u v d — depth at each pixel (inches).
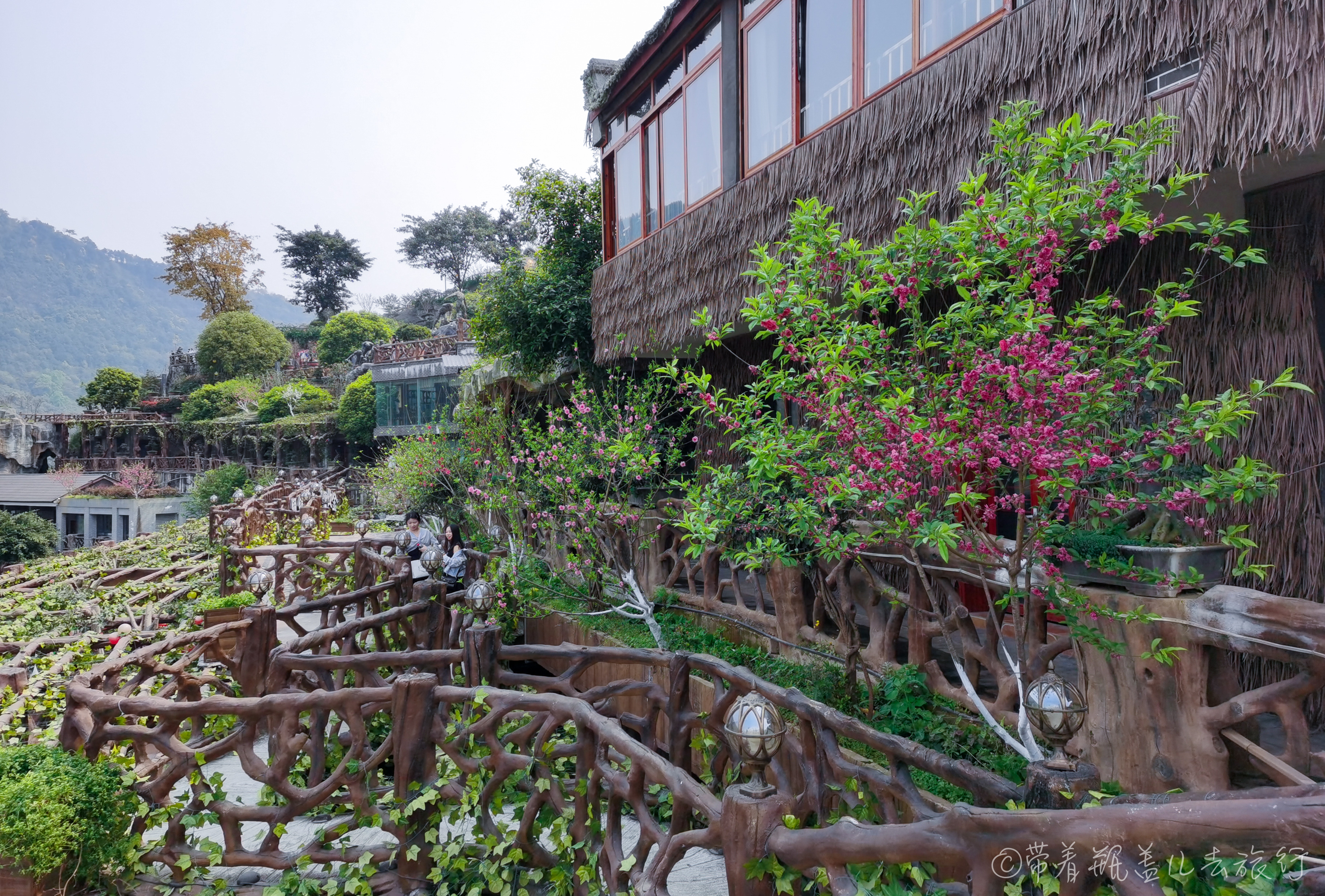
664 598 268.8
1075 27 152.4
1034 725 87.4
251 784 194.1
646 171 344.8
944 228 118.0
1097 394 108.3
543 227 478.0
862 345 119.7
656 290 310.8
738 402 143.8
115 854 136.3
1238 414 99.3
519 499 329.4
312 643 186.2
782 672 191.9
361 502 1122.0
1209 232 110.0
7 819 125.3
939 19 193.0
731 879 87.4
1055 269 111.3
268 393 1836.9
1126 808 59.2
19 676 207.0
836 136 215.6
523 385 511.5
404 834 139.7
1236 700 107.8
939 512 130.4
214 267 2433.6
